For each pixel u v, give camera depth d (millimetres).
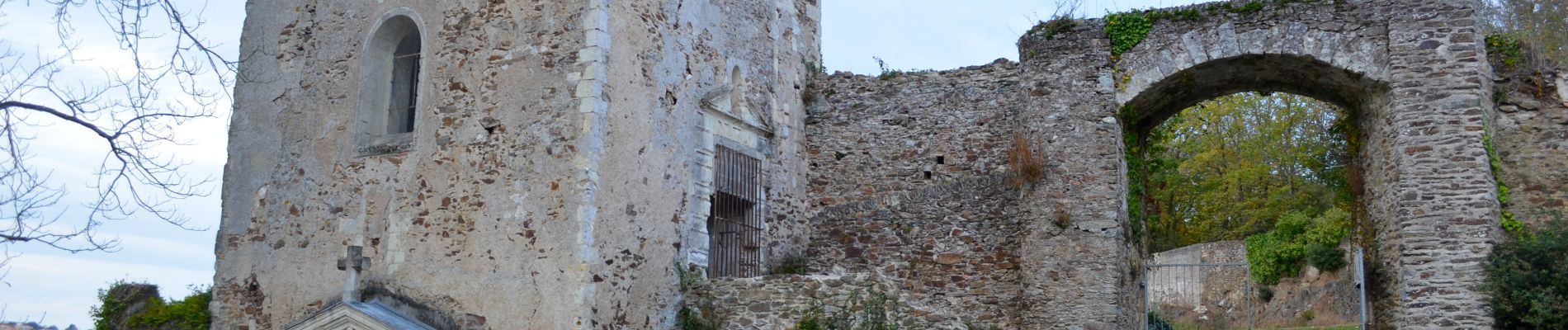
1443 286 13414
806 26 17812
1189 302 25891
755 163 15797
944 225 16281
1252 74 15438
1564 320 12617
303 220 14266
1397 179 14023
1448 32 14102
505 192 13062
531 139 13039
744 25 15984
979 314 15727
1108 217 14398
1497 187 14031
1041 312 14453
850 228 16719
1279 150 30500
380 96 14422
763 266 15641
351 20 14609
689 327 13734
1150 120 16469
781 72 16750
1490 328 13102
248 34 15391
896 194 16641
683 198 14172
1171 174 31234
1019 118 15484
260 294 14336
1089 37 15195
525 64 13281
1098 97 14883
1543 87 14602
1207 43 14766
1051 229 14625
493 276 12930
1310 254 24203
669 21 14266
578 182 12602
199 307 15023
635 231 13250
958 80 16797
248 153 14953
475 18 13758
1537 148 14383
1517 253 13242
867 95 17188
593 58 12844
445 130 13602
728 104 15289
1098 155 14664
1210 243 28453
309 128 14531
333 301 13719
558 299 12461
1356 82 14586
